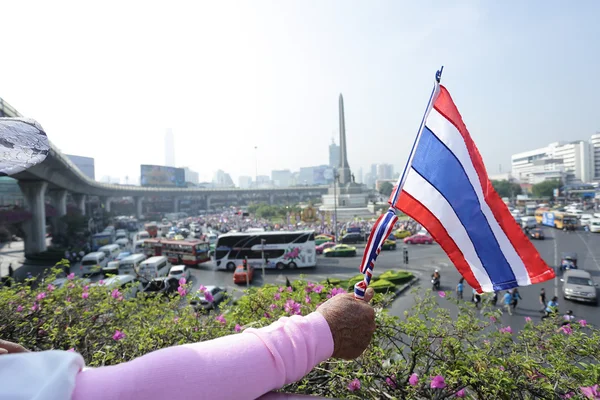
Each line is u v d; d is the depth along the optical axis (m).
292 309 3.98
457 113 2.28
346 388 3.01
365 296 1.60
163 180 98.25
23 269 28.03
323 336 1.12
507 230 2.13
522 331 4.10
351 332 1.20
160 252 30.00
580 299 15.90
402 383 2.99
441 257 28.31
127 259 24.61
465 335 3.54
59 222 42.72
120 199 96.38
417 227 42.66
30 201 32.47
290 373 1.03
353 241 37.84
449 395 2.69
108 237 39.34
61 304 5.19
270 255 26.20
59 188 42.28
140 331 4.16
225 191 110.06
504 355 3.57
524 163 171.75
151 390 0.80
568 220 43.41
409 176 2.24
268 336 1.06
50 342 4.38
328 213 57.41
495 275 2.13
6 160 1.04
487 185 2.20
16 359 0.80
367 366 3.11
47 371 0.77
